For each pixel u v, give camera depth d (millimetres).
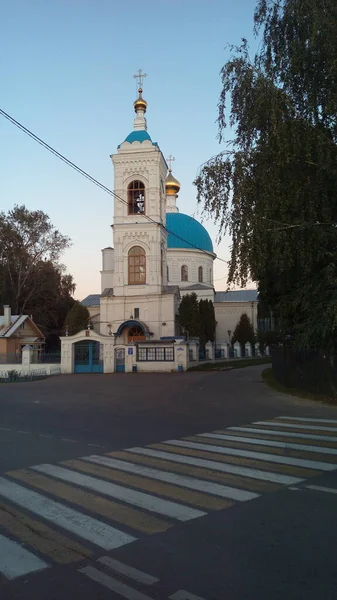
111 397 19141
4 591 3797
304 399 16672
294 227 13289
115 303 42250
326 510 5531
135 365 33375
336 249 13867
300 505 5715
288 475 7035
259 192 13477
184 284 55812
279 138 12617
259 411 14312
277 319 20328
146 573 4043
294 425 11680
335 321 13328
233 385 22484
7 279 51031
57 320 54906
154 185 42594
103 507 5730
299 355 18906
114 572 4074
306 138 12828
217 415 13680
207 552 4430
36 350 38656
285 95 12961
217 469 7422
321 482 6672
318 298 14945
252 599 3611
